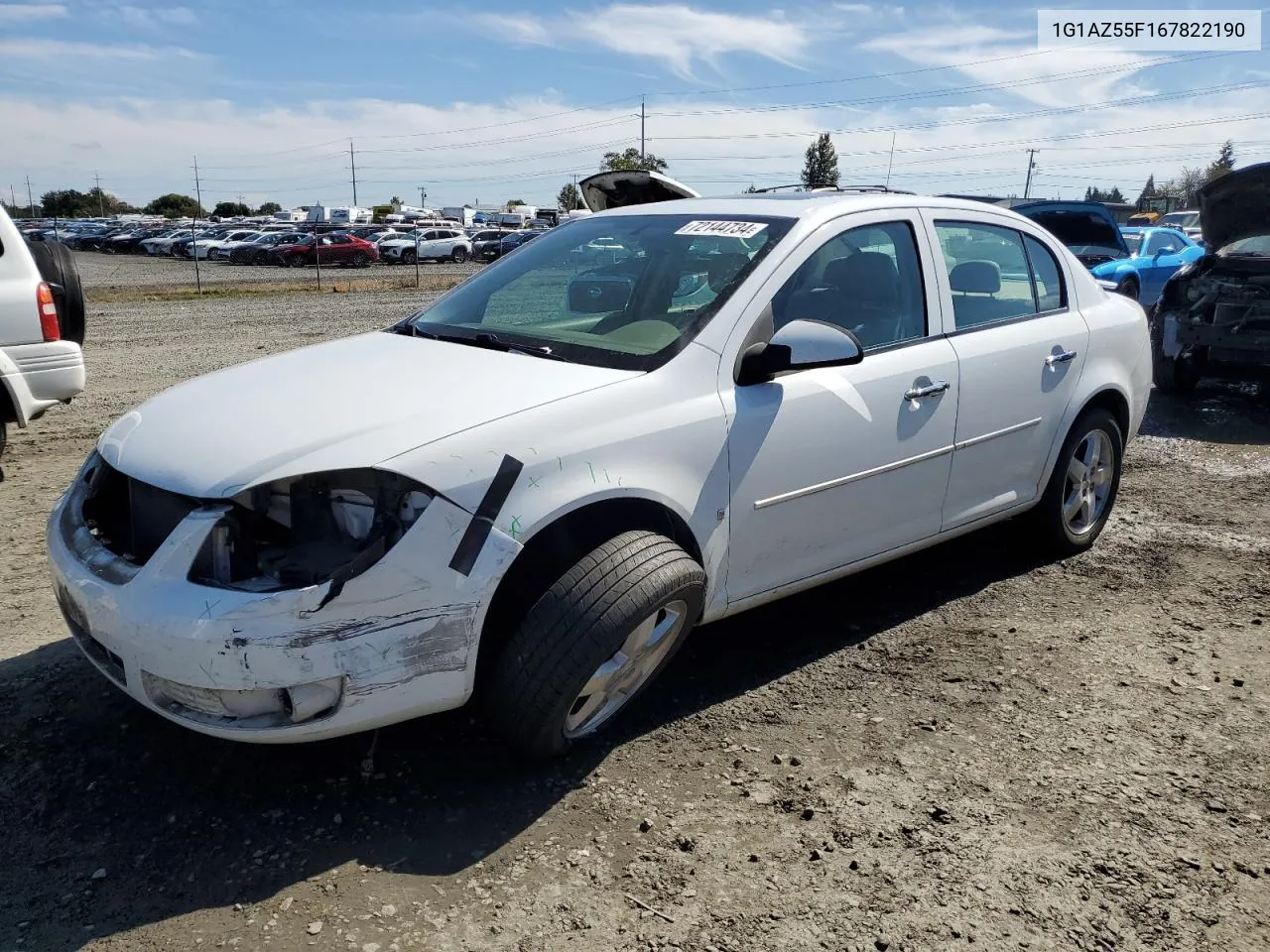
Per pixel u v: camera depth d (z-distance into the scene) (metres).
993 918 2.44
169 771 2.98
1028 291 4.45
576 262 3.92
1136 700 3.52
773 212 3.74
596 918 2.42
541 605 2.81
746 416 3.22
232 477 2.61
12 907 2.42
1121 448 4.94
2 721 3.23
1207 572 4.75
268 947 2.31
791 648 3.89
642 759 3.11
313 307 20.34
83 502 3.10
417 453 2.63
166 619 2.50
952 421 3.90
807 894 2.51
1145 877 2.60
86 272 35.50
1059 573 4.71
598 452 2.87
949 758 3.13
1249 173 8.03
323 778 2.96
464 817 2.80
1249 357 8.20
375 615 2.56
